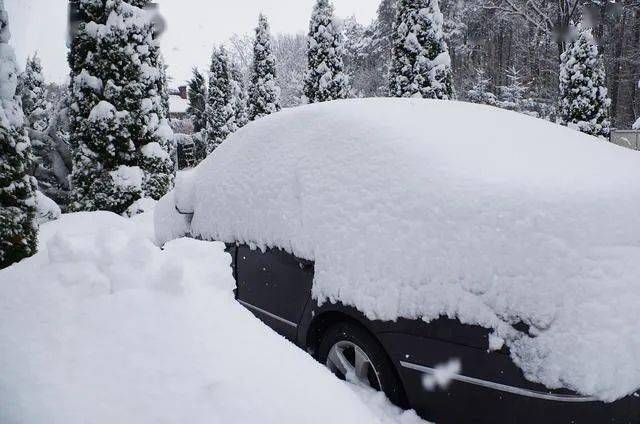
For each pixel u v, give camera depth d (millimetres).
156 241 4031
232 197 3197
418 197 2186
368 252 2264
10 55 5770
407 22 14375
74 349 1556
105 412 1327
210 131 28203
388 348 2152
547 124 3068
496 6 30734
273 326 2865
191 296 1812
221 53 27453
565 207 1880
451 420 2008
